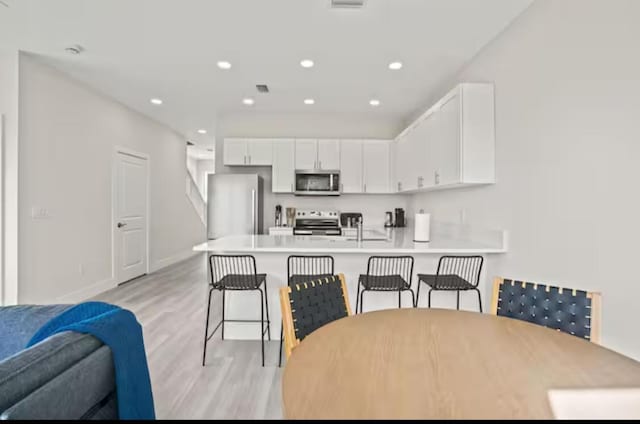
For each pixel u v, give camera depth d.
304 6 2.34
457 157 2.75
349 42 2.85
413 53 3.04
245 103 4.57
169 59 3.21
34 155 3.25
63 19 2.52
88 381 0.92
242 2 2.30
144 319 3.31
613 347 1.67
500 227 2.65
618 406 0.78
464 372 0.94
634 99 1.57
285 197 5.38
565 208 1.99
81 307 1.21
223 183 4.76
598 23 1.76
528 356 1.04
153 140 5.54
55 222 3.52
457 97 2.75
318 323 1.49
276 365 2.40
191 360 2.47
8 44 2.93
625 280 1.61
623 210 1.62
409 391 0.84
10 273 3.05
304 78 3.66
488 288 2.84
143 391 1.16
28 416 0.73
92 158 4.07
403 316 1.42
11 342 1.34
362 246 2.70
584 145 1.85
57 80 3.51
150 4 2.33
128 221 4.85
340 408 0.76
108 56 3.15
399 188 4.62
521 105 2.39
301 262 2.86
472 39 2.77
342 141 5.00
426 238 3.02
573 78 1.92
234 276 2.63
